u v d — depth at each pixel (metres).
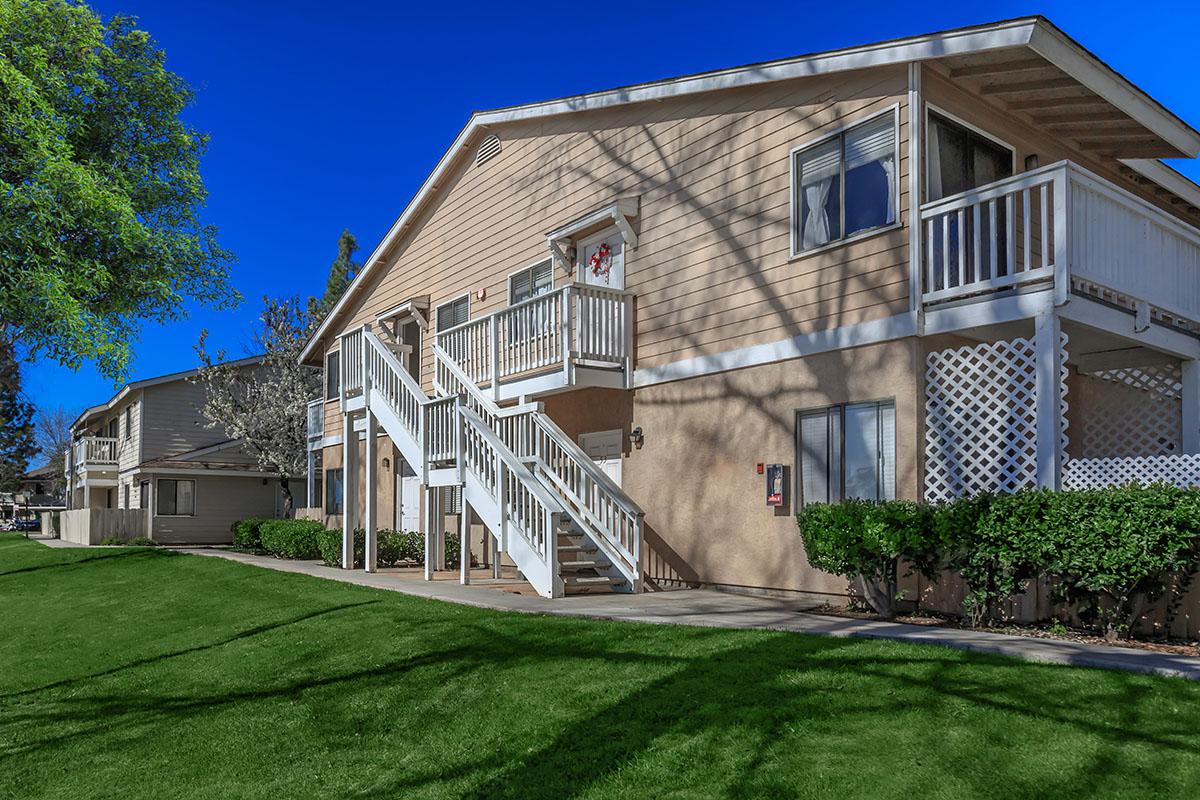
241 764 5.58
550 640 7.48
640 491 12.45
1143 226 9.17
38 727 6.80
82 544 30.42
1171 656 6.11
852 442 9.59
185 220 19.03
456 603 9.80
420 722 5.96
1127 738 4.53
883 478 9.25
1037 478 7.97
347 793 4.99
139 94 18.36
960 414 8.65
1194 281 10.06
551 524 10.50
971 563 7.63
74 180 15.20
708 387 11.44
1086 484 8.59
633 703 5.67
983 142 10.04
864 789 4.25
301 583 12.97
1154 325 9.56
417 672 7.02
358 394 15.52
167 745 6.07
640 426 12.53
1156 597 6.90
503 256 15.90
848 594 9.37
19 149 15.29
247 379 31.30
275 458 29.70
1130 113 9.59
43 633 11.40
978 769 4.34
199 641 9.51
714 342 11.40
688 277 11.89
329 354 22.98
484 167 16.64
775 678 5.84
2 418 54.66
